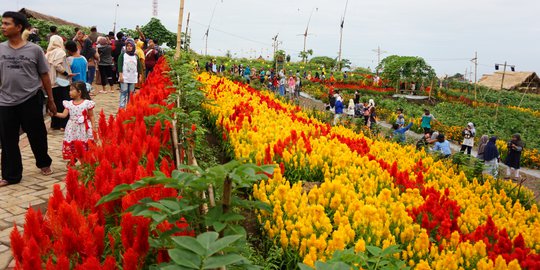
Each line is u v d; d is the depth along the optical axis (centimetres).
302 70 6175
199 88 954
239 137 760
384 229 439
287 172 673
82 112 582
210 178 186
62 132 845
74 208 229
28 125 546
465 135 1764
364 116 2253
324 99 3247
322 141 801
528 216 742
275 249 402
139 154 361
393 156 963
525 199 935
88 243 211
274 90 3092
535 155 1992
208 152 700
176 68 991
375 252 235
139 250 216
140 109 504
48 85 565
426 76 4206
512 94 5222
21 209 453
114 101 1249
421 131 2483
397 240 471
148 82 1005
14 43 536
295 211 450
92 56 1262
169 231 198
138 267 216
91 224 232
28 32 605
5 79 526
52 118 849
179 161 402
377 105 3375
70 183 270
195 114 600
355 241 437
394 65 4238
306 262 332
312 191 517
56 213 239
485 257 442
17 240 205
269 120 976
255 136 712
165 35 3628
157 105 520
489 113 3541
